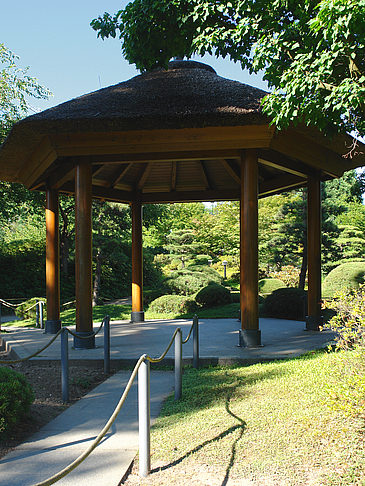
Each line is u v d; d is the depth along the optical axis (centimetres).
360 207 2953
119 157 793
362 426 337
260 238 2522
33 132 729
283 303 1307
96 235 2105
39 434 419
